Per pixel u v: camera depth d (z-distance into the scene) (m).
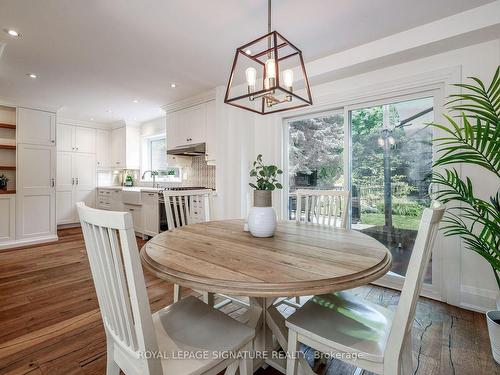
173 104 4.14
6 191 3.80
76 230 5.08
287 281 0.84
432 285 2.30
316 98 2.98
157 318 1.09
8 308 2.08
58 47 2.38
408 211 2.48
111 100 3.99
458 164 2.13
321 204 2.16
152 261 1.05
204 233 1.56
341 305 1.21
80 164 5.42
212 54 2.52
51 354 1.54
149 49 2.42
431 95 2.31
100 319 1.92
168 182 5.00
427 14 1.92
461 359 1.50
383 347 0.93
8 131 4.05
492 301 2.00
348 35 2.21
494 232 1.57
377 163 2.66
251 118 3.58
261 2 1.78
